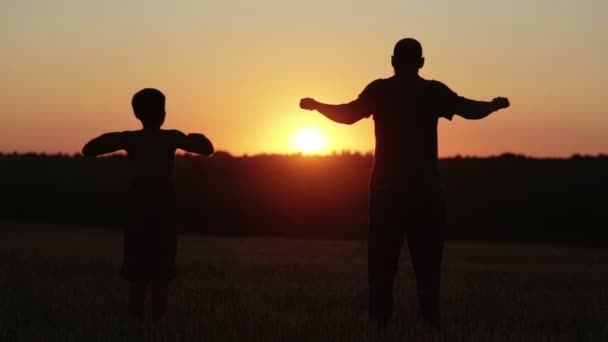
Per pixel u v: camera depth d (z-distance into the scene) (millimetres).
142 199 6957
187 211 70250
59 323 6984
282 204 74188
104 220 66625
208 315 7445
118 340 5996
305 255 24062
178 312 7793
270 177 87875
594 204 69500
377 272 6332
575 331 7039
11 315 7469
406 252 27797
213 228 64312
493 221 63625
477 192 76625
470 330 6617
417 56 6402
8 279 11680
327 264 17984
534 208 68062
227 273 14438
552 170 88312
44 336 6133
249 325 6676
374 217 6297
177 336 6012
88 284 11148
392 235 6270
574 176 83812
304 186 81875
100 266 14961
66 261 16188
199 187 83500
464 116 6332
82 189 79625
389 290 6348
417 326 6344
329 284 11977
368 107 6336
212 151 7199
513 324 7438
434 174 6289
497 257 25641
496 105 6332
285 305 8844
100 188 80562
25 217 67375
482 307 8898
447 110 6316
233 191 81000
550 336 6477
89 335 6250
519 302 9484
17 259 16672
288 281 12594
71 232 43375
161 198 6988
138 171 7004
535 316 8070
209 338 6121
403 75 6375
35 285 10797
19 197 75312
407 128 6254
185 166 94125
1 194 76375
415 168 6219
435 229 6281
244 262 18156
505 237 57656
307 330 6500
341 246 32625
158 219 6965
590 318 7992
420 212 6223
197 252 25078
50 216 67875
